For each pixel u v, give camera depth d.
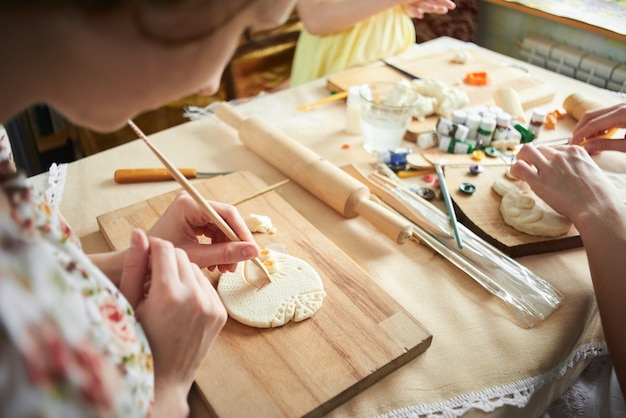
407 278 0.88
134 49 0.36
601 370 0.95
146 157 1.20
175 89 0.41
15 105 0.37
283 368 0.68
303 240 0.90
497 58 1.70
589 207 0.89
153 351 0.56
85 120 0.41
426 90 1.37
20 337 0.27
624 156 1.15
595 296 0.84
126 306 0.50
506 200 0.99
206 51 0.39
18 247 0.32
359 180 1.09
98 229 0.97
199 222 0.80
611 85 1.75
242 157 1.21
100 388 0.31
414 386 0.70
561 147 1.03
